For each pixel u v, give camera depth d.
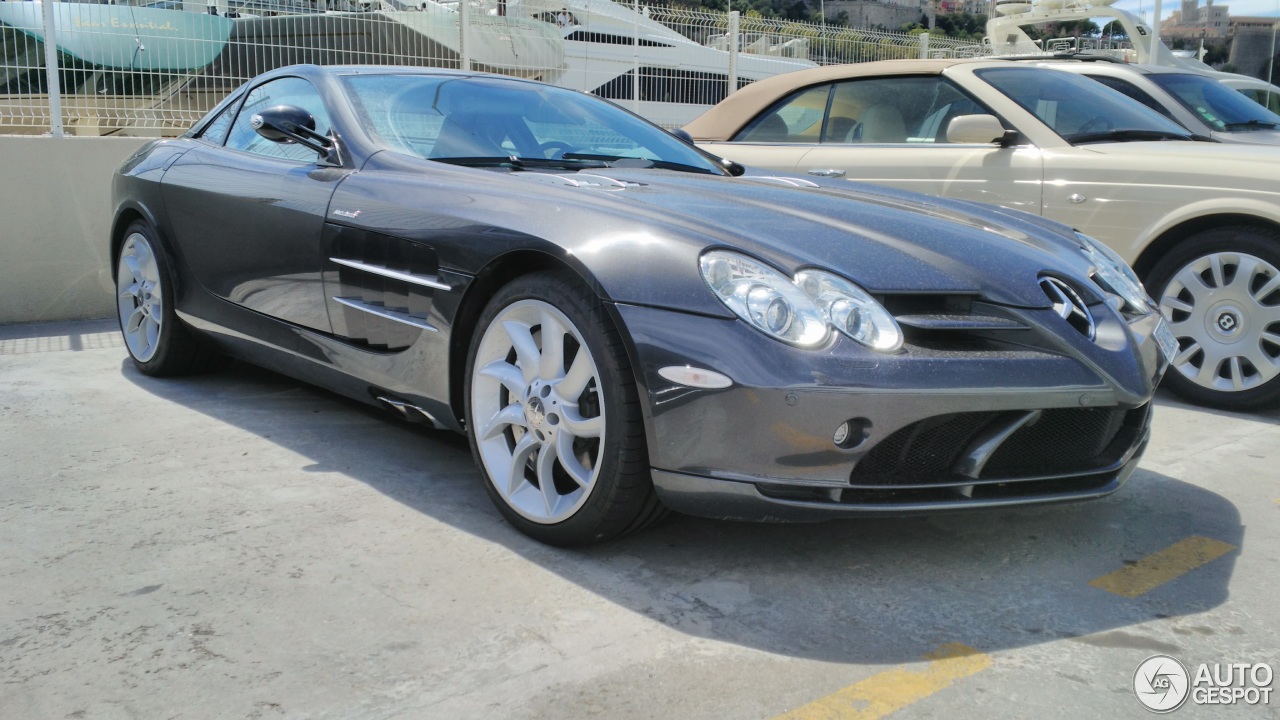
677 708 1.79
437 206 2.72
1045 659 2.00
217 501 2.74
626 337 2.23
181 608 2.13
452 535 2.54
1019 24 9.83
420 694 1.82
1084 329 2.44
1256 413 3.96
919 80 4.99
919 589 2.30
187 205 3.66
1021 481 2.33
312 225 3.08
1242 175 3.87
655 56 8.54
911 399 2.12
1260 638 2.10
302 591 2.21
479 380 2.59
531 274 2.48
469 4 7.11
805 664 1.95
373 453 3.18
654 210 2.46
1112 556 2.52
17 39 5.54
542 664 1.93
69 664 1.90
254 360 3.60
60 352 4.67
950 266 2.40
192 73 5.93
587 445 2.41
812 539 2.57
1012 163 4.47
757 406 2.12
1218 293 3.96
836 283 2.22
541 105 3.55
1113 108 4.76
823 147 5.14
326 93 3.36
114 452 3.16
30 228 5.50
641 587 2.27
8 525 2.56
